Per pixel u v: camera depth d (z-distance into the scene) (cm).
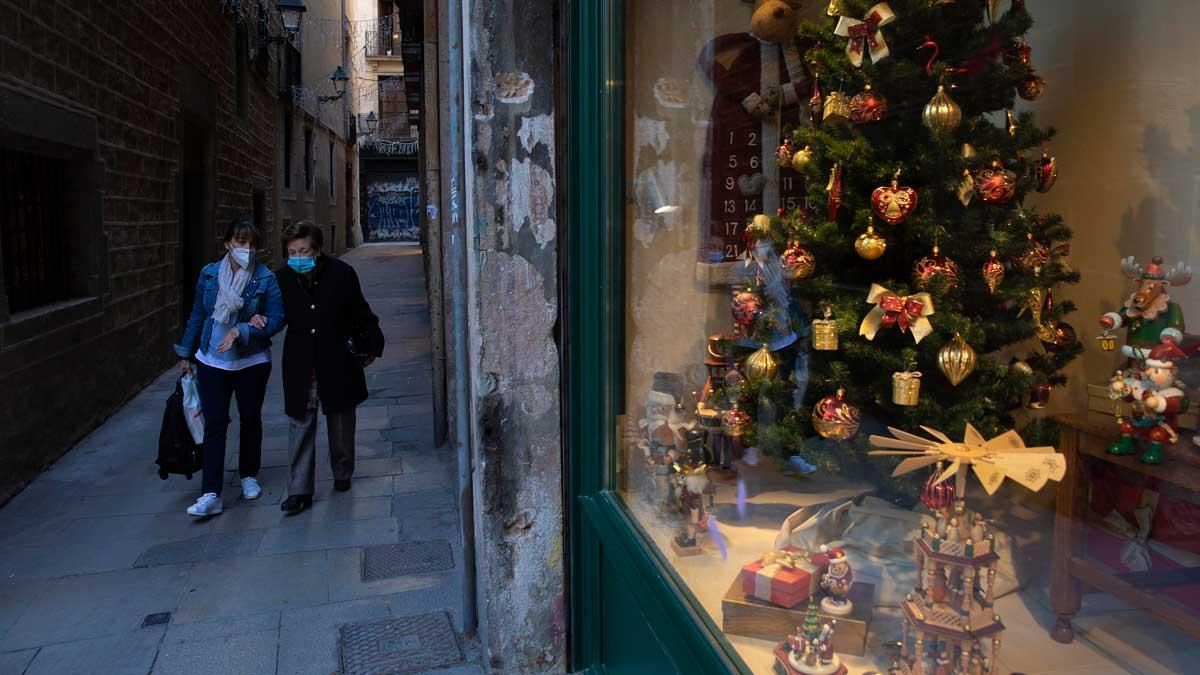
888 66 205
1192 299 158
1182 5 166
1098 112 186
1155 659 156
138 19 775
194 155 1040
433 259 608
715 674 201
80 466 569
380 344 512
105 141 686
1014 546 179
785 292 231
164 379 838
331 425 521
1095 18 187
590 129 284
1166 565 153
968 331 193
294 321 483
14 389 508
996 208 197
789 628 199
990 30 203
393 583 397
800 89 247
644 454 276
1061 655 168
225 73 1159
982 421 193
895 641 187
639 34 279
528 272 306
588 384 297
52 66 575
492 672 317
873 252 205
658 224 279
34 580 398
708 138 269
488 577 314
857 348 209
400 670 322
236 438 644
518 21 297
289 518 482
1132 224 176
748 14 259
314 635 348
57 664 325
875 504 205
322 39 2214
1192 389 155
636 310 282
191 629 353
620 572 272
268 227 1554
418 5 938
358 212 3431
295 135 1850
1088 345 185
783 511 230
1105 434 165
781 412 232
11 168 550
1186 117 165
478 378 306
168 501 507
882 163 210
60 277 636
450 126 327
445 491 530
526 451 312
